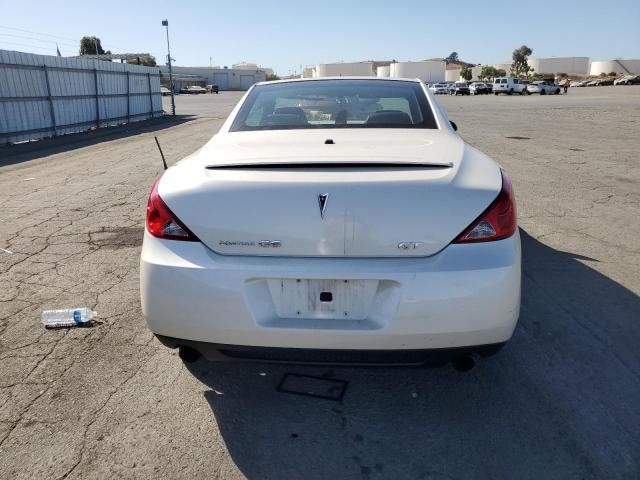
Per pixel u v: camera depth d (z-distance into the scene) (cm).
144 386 254
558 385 252
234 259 204
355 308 203
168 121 2172
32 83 1467
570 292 354
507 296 201
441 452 210
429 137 258
